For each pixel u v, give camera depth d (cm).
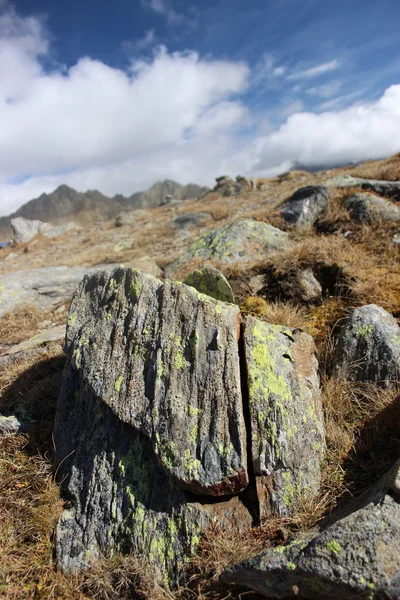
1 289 930
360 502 287
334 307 562
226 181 3762
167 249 1402
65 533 355
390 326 428
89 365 416
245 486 328
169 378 366
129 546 330
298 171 3494
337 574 233
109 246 1828
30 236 3741
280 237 820
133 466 362
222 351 368
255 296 628
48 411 498
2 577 331
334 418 389
